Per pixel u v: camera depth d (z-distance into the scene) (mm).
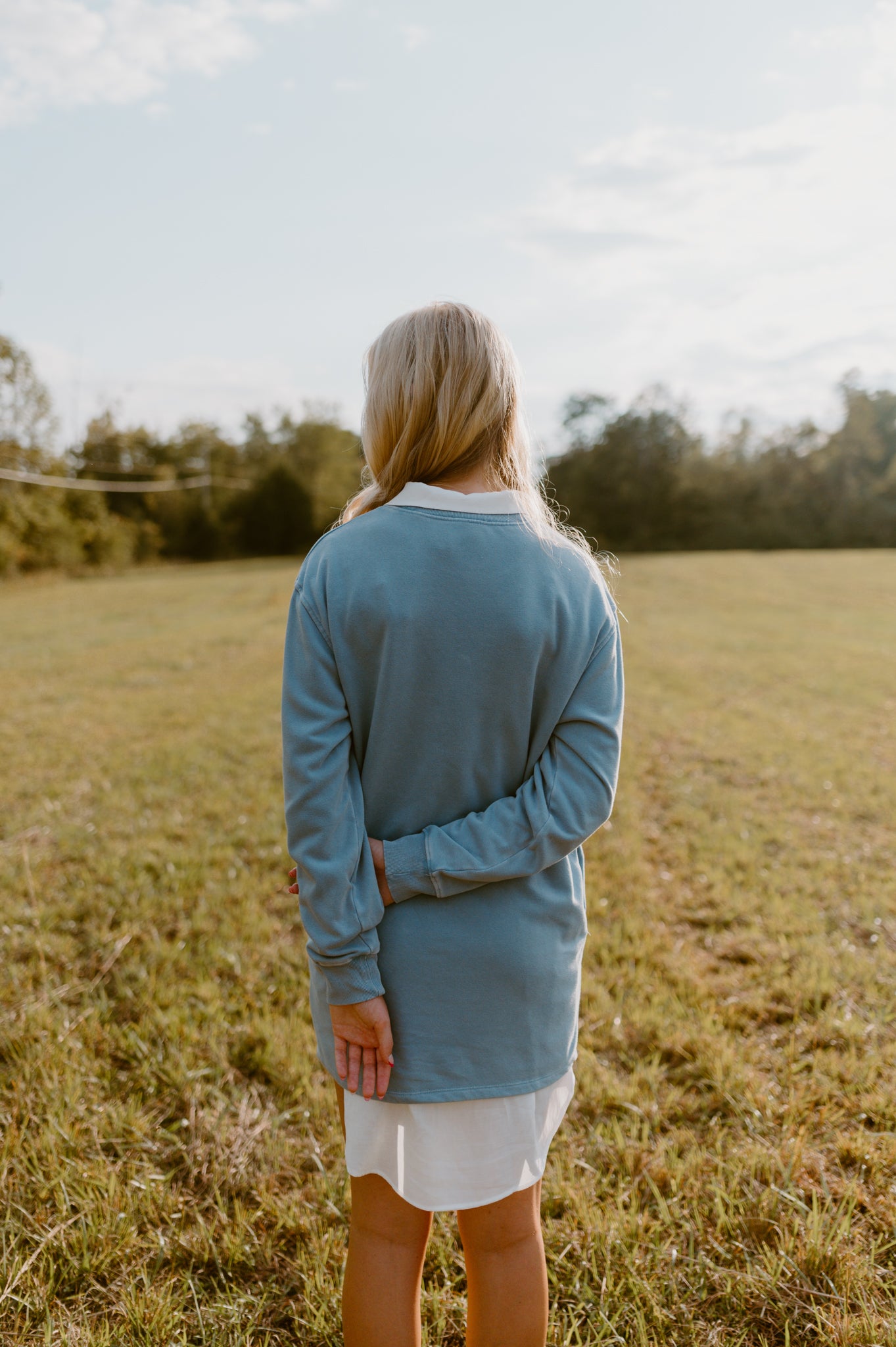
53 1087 1983
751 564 33094
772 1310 1438
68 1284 1495
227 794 4809
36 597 25375
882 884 3500
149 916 3057
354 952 998
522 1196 1129
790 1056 2184
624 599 20766
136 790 4945
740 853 3871
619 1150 1836
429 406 1074
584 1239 1591
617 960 2830
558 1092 1136
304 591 1023
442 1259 1542
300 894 1011
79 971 2674
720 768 5668
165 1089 2047
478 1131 1056
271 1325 1442
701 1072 2146
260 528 54750
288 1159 1829
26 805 4621
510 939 1038
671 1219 1635
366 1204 1134
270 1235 1616
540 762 1071
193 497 54062
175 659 11398
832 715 7547
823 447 60844
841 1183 1740
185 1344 1360
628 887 3443
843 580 26062
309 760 980
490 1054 1040
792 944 2887
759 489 60625
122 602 22359
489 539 1033
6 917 3035
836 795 4953
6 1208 1648
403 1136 1073
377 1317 1097
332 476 57844
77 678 9703
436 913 1034
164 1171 1804
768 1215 1631
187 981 2609
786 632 14461
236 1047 2240
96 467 52531
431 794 1040
